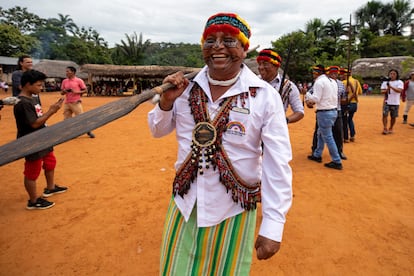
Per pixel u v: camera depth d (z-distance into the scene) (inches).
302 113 138.4
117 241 114.1
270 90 57.7
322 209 139.2
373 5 1936.5
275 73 131.7
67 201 149.1
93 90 1155.3
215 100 59.7
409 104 381.7
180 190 60.4
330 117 193.6
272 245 51.7
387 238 114.7
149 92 55.6
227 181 57.4
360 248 108.2
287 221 127.6
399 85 307.0
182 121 62.0
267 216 53.7
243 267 61.4
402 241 112.7
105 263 101.3
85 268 98.7
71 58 2009.1
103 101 826.8
